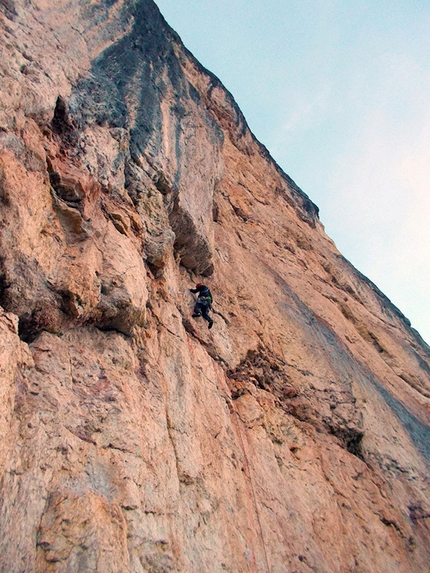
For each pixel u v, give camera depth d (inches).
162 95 470.9
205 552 235.9
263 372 438.9
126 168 364.2
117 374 252.7
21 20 302.0
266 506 314.8
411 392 707.4
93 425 217.0
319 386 481.4
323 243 954.1
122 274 281.3
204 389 337.4
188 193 437.4
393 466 473.7
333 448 433.4
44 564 161.9
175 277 404.2
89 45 398.9
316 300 679.7
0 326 197.2
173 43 863.7
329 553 325.1
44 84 286.7
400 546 390.6
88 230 278.5
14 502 167.5
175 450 264.2
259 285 554.6
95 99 355.9
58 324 239.6
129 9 510.0
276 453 369.1
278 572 277.3
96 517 184.4
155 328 323.0
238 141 903.1
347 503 383.9
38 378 210.7
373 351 721.0
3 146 232.2
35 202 242.2
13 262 221.3
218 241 549.0
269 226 753.0
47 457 188.7
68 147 303.6
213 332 411.5
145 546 199.5
